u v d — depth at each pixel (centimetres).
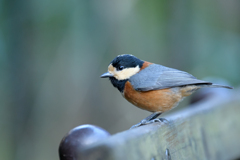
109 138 360
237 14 1382
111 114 1319
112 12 1254
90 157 342
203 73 1324
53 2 1165
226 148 609
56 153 1239
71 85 1277
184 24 1343
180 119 500
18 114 1255
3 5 1161
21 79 1241
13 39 1194
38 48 1222
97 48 1262
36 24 1189
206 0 1395
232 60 1324
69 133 373
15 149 1243
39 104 1262
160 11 1302
